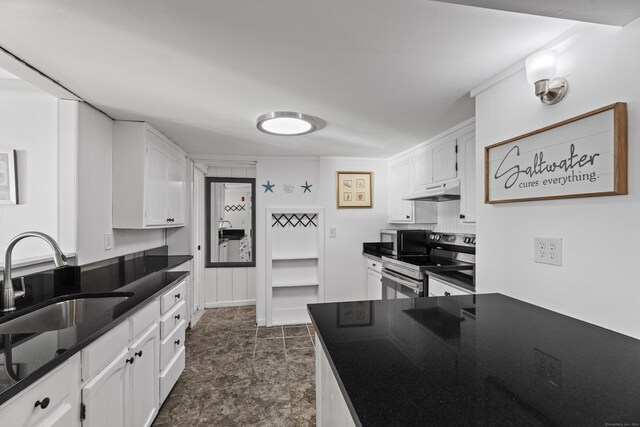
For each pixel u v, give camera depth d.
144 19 1.17
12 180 1.85
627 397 0.70
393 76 1.67
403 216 3.57
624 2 0.93
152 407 1.82
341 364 0.85
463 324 1.18
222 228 4.61
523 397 0.69
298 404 2.10
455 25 1.22
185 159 3.53
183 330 2.40
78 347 1.09
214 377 2.45
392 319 1.24
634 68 1.03
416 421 0.60
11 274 1.50
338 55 1.45
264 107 2.12
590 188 1.14
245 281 4.57
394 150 3.48
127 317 1.51
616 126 1.04
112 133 2.36
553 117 1.32
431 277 2.44
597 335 1.07
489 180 1.66
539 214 1.39
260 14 1.15
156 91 1.85
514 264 1.53
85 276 2.15
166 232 3.53
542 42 1.33
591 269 1.17
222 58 1.47
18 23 1.19
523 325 1.17
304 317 3.91
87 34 1.27
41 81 1.70
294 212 3.86
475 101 1.95
